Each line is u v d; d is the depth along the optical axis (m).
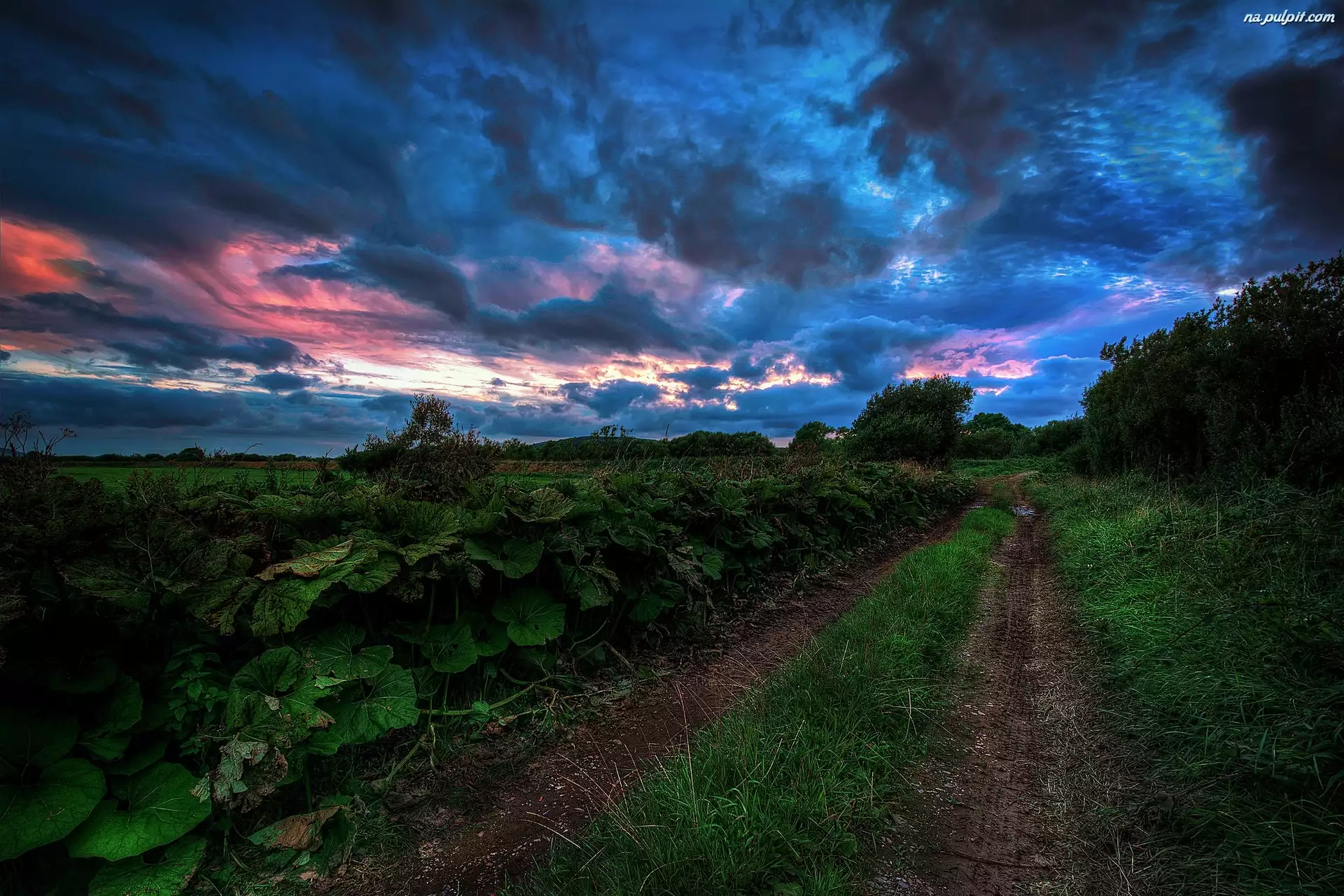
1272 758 2.79
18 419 2.81
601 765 3.30
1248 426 8.62
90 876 2.19
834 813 2.64
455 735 3.38
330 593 3.16
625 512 5.04
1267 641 3.71
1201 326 12.66
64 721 2.23
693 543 5.84
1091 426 17.50
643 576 4.93
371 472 5.34
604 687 4.21
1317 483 6.99
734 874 2.20
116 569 2.41
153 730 2.49
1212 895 2.22
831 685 3.73
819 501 9.01
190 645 2.68
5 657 1.89
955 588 6.48
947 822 2.79
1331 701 3.00
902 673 4.12
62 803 2.06
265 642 2.96
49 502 2.43
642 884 2.13
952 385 24.28
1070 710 4.03
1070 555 8.39
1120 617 5.19
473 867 2.46
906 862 2.49
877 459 23.12
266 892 2.28
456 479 4.80
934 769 3.25
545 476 6.71
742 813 2.49
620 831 2.50
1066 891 2.33
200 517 3.13
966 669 4.72
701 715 3.95
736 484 7.43
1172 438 11.76
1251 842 2.41
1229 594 4.71
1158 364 12.28
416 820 2.74
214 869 2.35
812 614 6.36
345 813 2.58
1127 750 3.39
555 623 4.00
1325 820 2.41
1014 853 2.59
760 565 6.91
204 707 2.55
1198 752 3.11
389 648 3.15
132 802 2.28
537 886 2.27
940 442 23.56
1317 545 4.93
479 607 4.02
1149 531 7.35
